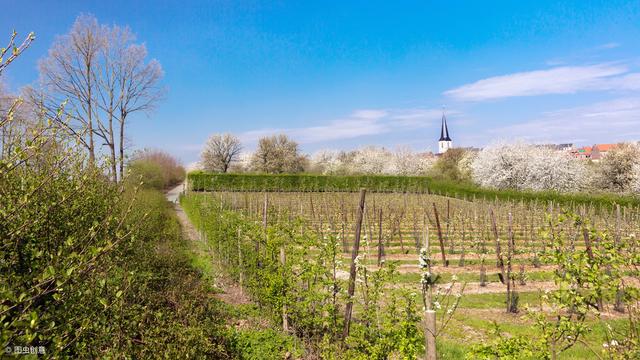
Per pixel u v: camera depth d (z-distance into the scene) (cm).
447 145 12556
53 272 319
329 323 649
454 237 1953
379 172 6281
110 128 3105
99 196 586
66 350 394
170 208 2819
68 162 488
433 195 4403
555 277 420
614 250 404
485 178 4088
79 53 2922
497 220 2267
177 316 646
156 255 914
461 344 763
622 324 777
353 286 623
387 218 2344
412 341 502
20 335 315
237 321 830
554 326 434
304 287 805
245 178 4925
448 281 1243
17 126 448
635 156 3800
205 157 7306
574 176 3725
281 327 803
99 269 441
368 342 548
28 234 409
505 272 1227
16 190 411
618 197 2877
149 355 497
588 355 695
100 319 435
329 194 3831
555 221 459
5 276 352
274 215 1359
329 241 705
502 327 862
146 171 3309
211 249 1492
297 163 6906
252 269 966
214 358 612
